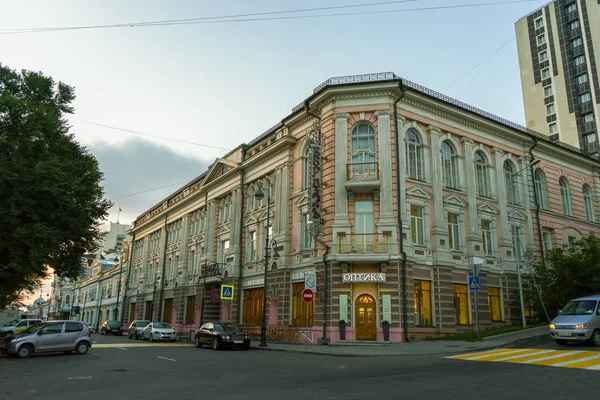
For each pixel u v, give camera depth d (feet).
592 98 199.21
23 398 30.25
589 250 88.17
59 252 71.00
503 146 104.06
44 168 63.57
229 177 124.67
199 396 30.30
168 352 69.87
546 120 216.13
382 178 80.69
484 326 86.69
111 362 54.39
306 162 95.45
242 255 112.98
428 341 73.77
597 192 128.16
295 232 93.76
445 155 93.30
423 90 90.07
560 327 55.52
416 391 30.37
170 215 167.84
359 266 77.77
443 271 83.20
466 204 92.22
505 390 30.12
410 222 82.84
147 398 29.84
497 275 93.61
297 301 89.56
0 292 81.51
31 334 64.34
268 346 76.64
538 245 104.63
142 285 182.70
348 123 84.94
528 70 228.63
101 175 76.28
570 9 214.48
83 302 300.40
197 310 128.98
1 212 60.75
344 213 80.28
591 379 33.32
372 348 65.41
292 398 28.94
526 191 106.52
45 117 68.64
